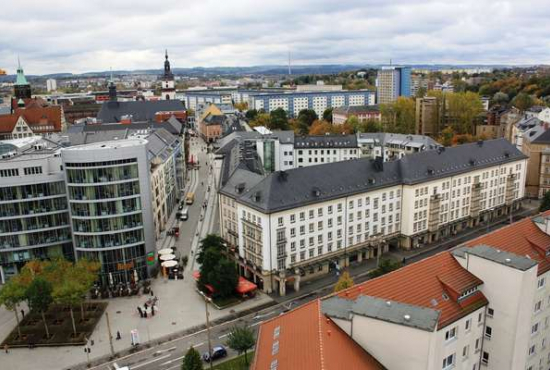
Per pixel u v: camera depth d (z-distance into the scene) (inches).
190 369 2827.3
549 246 2883.9
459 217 5905.5
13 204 4596.5
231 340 3282.5
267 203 4313.5
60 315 4183.1
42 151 5260.8
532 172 7377.0
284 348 2081.7
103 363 3474.4
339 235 4842.5
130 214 4643.2
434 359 1985.7
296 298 4338.1
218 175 7736.2
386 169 5295.3
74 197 4498.0
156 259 5034.5
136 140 5088.6
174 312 4178.2
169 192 7091.5
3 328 4015.8
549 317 2817.4
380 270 3806.6
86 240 4594.0
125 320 4067.4
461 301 2367.1
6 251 4690.0
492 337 2448.3
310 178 4726.9
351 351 1996.8
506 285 2349.9
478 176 5969.5
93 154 4389.8
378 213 5142.7
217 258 4443.9
